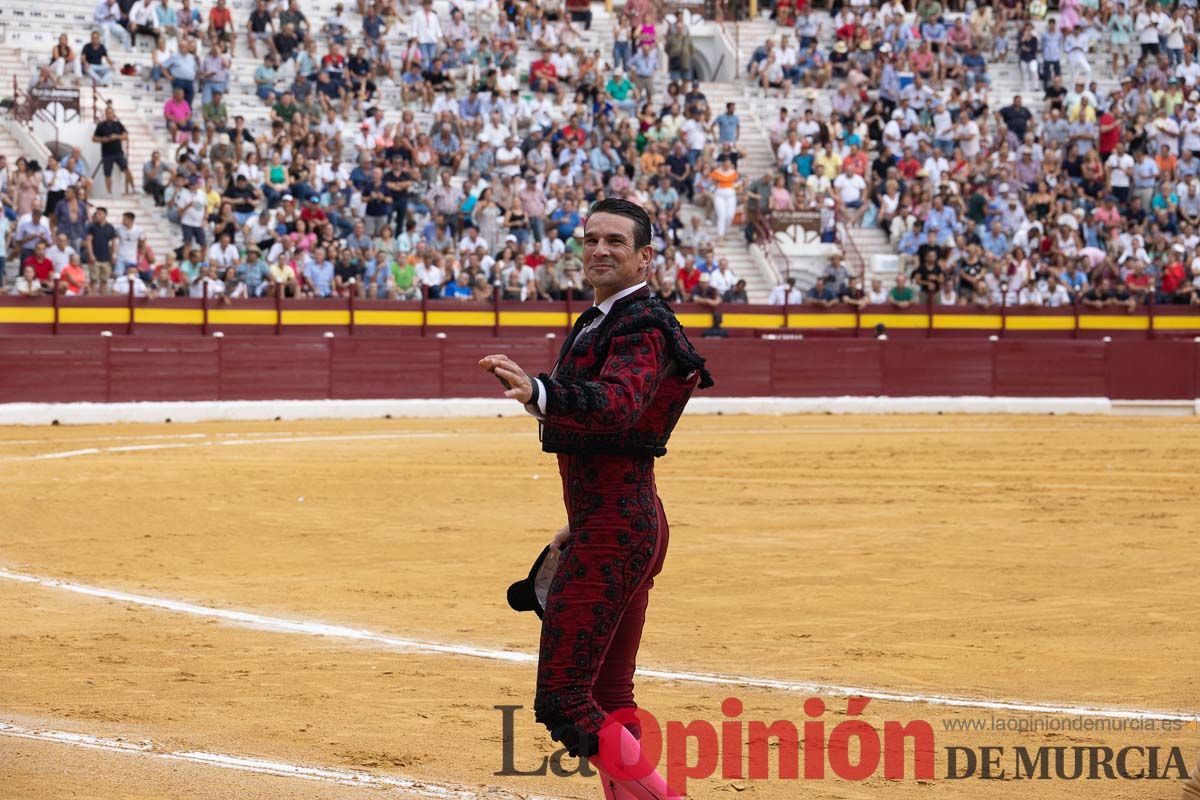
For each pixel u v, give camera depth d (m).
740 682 12.54
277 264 48.50
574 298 52.03
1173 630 14.93
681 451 36.41
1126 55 66.00
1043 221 58.94
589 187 53.59
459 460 33.25
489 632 14.81
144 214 48.84
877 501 26.23
